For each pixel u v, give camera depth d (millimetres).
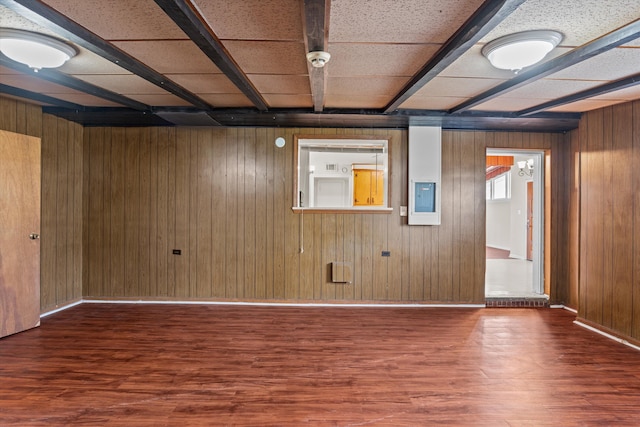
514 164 9156
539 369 2828
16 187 3551
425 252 4707
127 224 4777
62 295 4465
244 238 4730
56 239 4359
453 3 1800
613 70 2682
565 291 4699
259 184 4719
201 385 2541
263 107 3801
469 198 4715
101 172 4777
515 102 3600
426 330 3725
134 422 2107
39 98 3604
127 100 3617
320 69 2576
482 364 2914
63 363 2877
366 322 3979
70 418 2141
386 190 4730
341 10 1870
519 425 2111
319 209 4688
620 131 3477
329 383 2584
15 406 2262
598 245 3717
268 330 3697
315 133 4703
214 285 4746
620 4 1771
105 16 1973
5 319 3445
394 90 3307
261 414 2199
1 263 3414
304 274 4715
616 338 3469
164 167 4754
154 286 4777
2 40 2209
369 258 4703
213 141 4734
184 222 4758
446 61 2436
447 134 4699
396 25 2039
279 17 1977
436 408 2281
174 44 2348
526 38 2119
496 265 7715
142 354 3062
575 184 4535
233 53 2482
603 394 2457
